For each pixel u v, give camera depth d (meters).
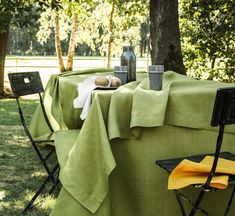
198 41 9.12
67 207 2.39
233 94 1.96
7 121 6.84
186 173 2.18
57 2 7.33
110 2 15.59
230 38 8.94
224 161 2.33
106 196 2.37
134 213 2.55
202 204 2.62
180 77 3.11
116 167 2.51
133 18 15.59
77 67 24.77
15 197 3.37
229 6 8.82
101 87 2.73
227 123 1.99
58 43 16.86
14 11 6.88
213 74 9.11
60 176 2.42
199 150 2.53
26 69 21.88
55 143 2.88
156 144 2.51
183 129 2.53
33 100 10.62
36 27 7.71
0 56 11.25
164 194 2.56
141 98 2.42
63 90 3.47
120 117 2.45
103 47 19.50
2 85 11.37
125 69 3.07
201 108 2.49
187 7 9.07
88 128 2.38
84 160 2.36
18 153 4.68
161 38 6.45
